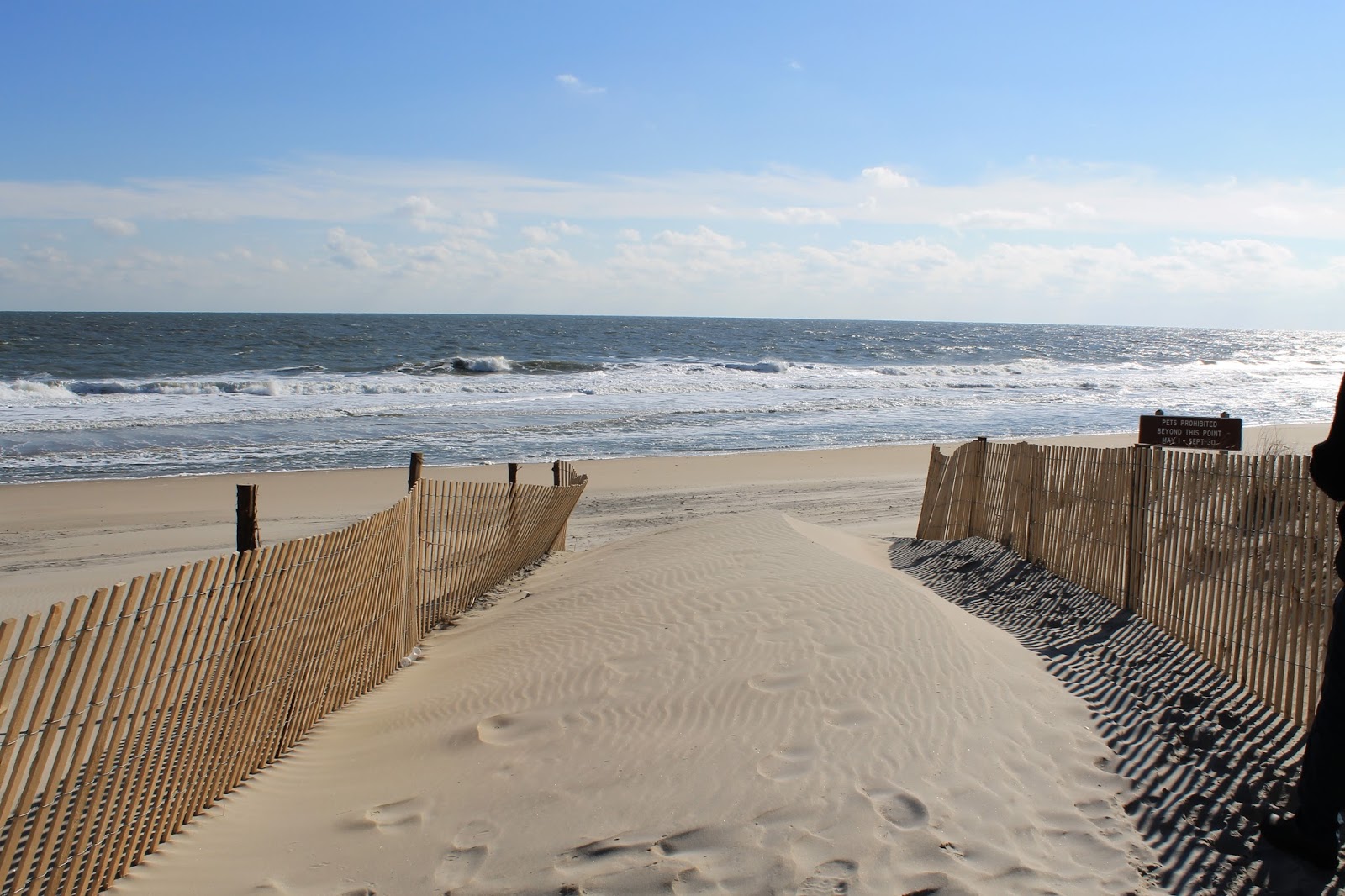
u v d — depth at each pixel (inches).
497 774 191.5
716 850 151.6
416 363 2068.2
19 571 493.7
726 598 305.0
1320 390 2030.0
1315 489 192.7
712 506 687.7
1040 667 242.8
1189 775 173.2
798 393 1712.6
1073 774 174.9
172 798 173.9
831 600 288.5
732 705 211.6
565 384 1752.0
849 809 161.0
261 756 207.8
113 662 150.4
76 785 149.3
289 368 2026.3
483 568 401.7
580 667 253.8
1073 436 1139.9
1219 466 234.1
